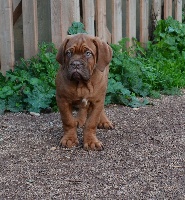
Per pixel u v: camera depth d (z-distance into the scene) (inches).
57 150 82.0
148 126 93.9
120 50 124.7
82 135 88.6
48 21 123.8
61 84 80.4
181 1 149.7
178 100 112.3
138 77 115.6
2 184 70.9
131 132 90.5
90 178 72.4
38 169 75.3
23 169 75.4
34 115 100.7
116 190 69.1
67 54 78.4
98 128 92.4
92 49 78.3
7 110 103.8
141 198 67.0
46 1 123.0
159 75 120.3
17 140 86.7
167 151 81.9
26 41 115.0
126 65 115.1
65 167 75.9
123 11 143.1
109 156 79.7
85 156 79.7
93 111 82.3
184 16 157.0
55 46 114.2
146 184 70.7
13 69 114.6
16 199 67.1
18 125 94.5
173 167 76.1
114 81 109.0
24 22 114.3
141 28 137.3
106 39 126.0
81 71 76.5
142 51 129.8
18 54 125.2
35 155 80.2
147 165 76.6
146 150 82.1
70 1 112.9
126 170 74.9
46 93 105.1
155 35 143.1
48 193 68.4
